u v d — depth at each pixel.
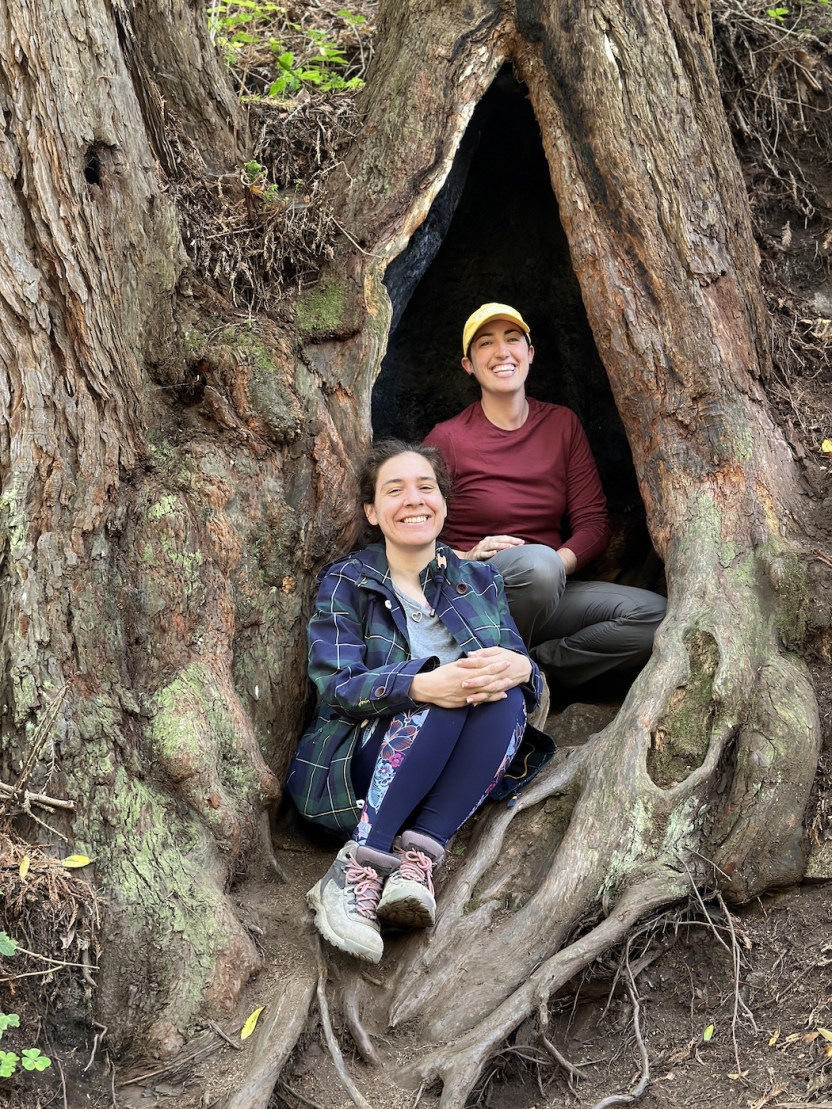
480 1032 2.40
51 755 2.59
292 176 3.88
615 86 3.62
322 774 2.95
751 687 2.96
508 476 3.70
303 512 3.31
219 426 3.27
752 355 3.64
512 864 2.86
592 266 3.63
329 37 5.25
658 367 3.52
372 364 3.51
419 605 3.06
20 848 2.50
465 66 3.80
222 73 3.88
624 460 4.56
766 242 4.33
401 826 2.77
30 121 2.90
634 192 3.60
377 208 3.72
